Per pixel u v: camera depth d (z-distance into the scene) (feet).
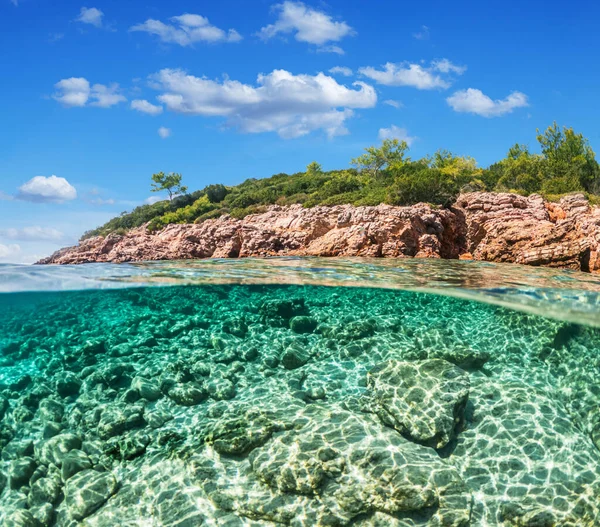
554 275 55.57
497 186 106.22
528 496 23.13
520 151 149.89
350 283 53.06
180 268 69.56
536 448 26.08
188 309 55.36
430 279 52.08
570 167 111.86
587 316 38.58
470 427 27.96
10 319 55.77
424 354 36.01
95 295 55.88
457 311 49.62
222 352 39.34
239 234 105.91
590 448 26.07
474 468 25.13
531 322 43.27
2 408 33.40
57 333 48.47
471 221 86.28
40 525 23.20
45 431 30.14
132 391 32.91
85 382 35.65
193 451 26.53
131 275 60.03
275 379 34.68
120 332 46.93
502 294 43.93
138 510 23.30
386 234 84.69
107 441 28.30
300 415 27.99
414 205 92.02
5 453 28.55
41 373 38.78
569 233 67.67
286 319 47.11
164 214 167.84
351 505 21.68
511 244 73.72
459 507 21.88
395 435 25.80
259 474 23.57
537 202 83.76
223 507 22.72
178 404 31.91
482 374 34.50
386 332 42.75
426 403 27.17
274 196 145.69
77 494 24.26
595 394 30.94
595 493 22.89
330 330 42.65
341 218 95.91
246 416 28.04
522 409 29.25
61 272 63.21
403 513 21.61
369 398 29.58
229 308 55.26
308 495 22.41
